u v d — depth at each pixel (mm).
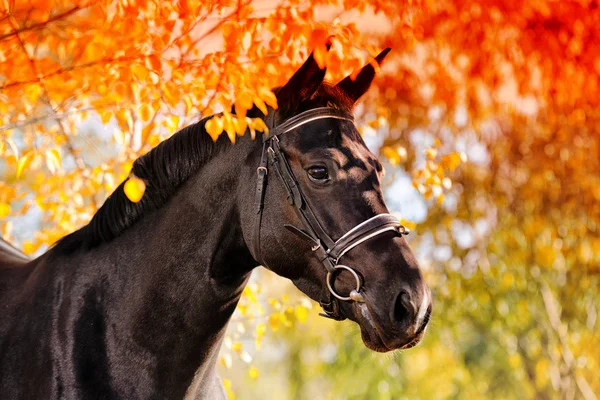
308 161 3785
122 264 4047
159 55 4582
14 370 3875
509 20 10016
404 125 10961
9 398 3826
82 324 3906
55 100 5504
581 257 12055
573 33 9914
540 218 12219
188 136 4066
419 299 3541
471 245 12648
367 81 4363
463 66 10539
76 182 6207
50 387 3764
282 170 3852
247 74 4234
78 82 5344
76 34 5188
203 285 3936
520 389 18703
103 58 4664
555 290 13383
